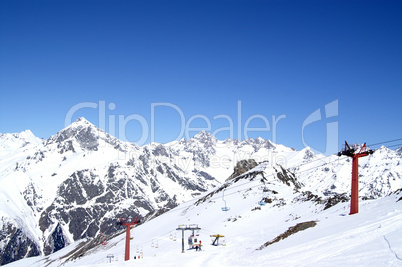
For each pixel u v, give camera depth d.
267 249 62.19
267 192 177.62
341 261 37.97
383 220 51.31
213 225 149.62
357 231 49.78
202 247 90.38
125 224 118.44
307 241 55.12
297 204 140.62
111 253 169.62
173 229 179.75
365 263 35.03
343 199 108.50
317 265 39.03
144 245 156.50
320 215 91.12
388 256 35.09
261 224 125.12
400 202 60.62
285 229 87.75
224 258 64.12
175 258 69.38
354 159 70.31
